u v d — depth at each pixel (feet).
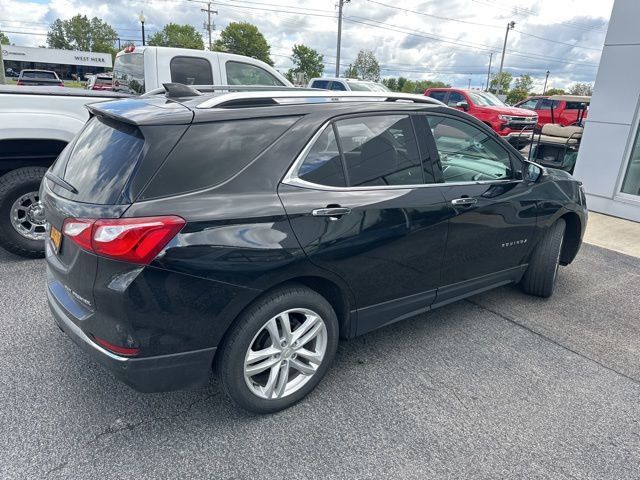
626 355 10.97
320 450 7.73
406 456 7.67
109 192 6.89
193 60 21.63
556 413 8.85
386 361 10.35
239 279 7.27
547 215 12.45
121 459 7.38
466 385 9.59
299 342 8.41
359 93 9.59
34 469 7.10
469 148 10.89
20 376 9.21
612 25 22.03
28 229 14.70
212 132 7.45
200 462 7.39
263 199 7.58
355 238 8.51
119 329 6.77
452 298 11.12
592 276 15.89
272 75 24.00
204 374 7.55
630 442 8.18
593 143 23.73
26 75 115.14
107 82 65.51
